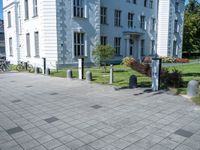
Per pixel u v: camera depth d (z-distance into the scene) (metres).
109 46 16.41
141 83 11.20
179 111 6.32
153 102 7.35
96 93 8.95
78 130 5.00
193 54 49.62
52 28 19.17
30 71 18.41
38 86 10.91
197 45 46.28
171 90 9.20
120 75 14.57
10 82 12.51
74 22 20.23
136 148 4.10
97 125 5.29
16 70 20.09
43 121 5.64
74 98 8.12
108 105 7.06
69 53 20.17
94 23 21.86
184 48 44.91
